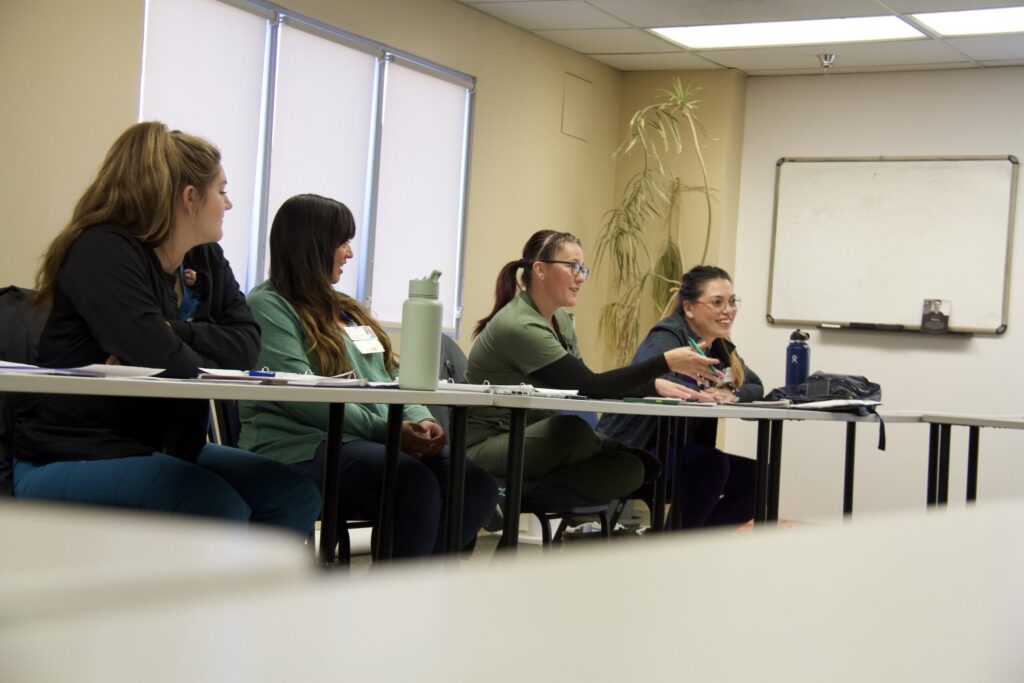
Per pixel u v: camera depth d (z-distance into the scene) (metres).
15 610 0.08
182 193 2.02
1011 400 5.91
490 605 0.10
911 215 6.14
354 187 5.20
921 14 5.31
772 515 3.23
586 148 6.48
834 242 6.32
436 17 5.48
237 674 0.08
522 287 3.27
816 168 6.37
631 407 2.30
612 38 6.05
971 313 6.00
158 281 2.02
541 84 6.14
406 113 5.40
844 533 0.15
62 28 3.88
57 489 1.82
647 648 0.09
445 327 5.69
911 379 6.12
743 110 6.57
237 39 4.61
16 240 3.77
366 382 1.97
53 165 3.87
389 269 5.40
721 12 5.48
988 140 6.03
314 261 2.53
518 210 6.05
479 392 2.17
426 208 5.55
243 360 2.18
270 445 2.44
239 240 4.71
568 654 0.09
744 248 6.55
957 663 0.10
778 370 6.43
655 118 6.61
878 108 6.27
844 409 3.19
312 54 4.93
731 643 0.10
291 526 2.11
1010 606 0.12
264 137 4.76
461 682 0.08
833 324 6.29
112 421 1.92
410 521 2.34
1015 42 5.58
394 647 0.09
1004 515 0.17
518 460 2.19
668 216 6.53
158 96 4.30
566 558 0.12
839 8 5.29
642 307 6.52
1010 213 5.94
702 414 2.54
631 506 4.30
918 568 0.13
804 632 0.10
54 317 1.95
